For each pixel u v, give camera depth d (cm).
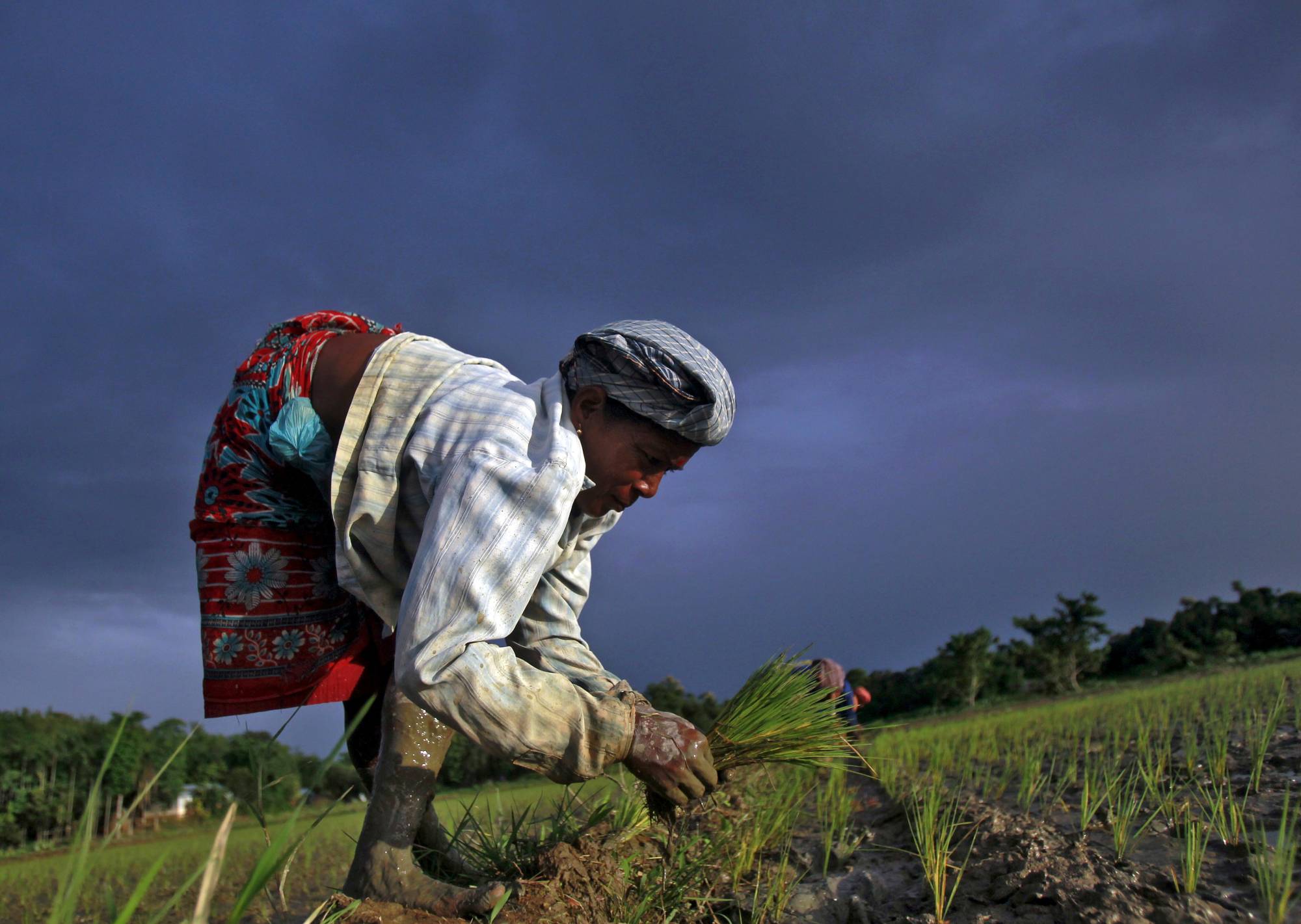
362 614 246
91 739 4622
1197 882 222
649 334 204
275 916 225
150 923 110
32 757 4334
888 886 281
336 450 209
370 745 251
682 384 199
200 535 229
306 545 234
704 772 197
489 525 173
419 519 201
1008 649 4991
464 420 195
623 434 205
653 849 291
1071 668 4741
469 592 170
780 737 271
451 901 199
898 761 640
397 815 210
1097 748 536
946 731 1011
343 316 238
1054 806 352
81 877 106
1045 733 710
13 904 766
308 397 215
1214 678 1240
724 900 275
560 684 185
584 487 211
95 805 112
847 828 393
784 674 281
